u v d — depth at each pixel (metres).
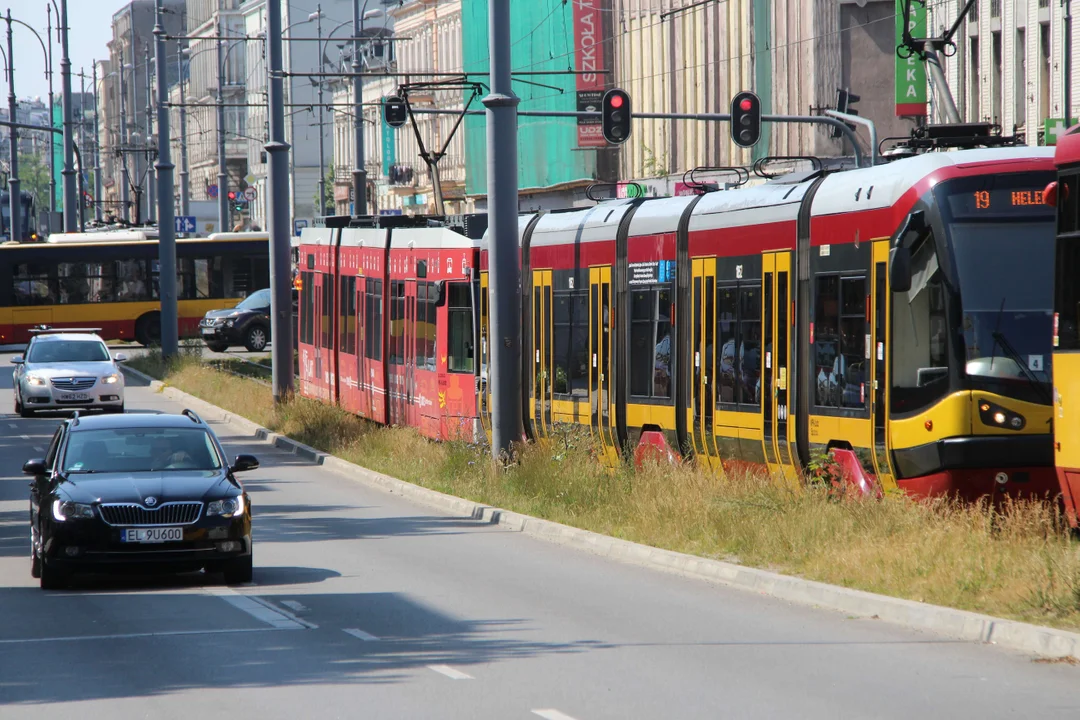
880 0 158.50
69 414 129.88
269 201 113.56
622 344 72.12
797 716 29.36
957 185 51.91
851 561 44.81
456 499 69.38
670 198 70.31
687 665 34.53
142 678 34.12
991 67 127.81
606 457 73.81
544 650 36.69
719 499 55.72
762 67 169.50
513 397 73.06
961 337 51.00
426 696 31.62
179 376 148.75
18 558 57.81
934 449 50.91
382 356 104.25
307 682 33.31
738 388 62.31
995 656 34.88
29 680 34.09
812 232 57.81
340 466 88.38
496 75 72.38
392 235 103.38
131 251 197.62
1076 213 45.81
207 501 49.16
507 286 72.75
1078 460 45.19
